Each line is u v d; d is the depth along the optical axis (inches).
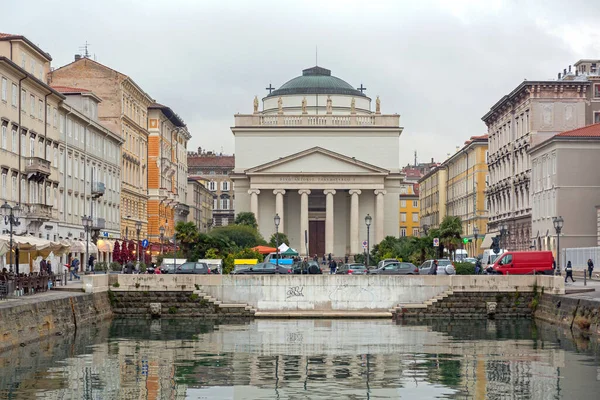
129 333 2266.2
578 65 4626.0
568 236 3833.7
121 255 3599.9
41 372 1592.0
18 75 3004.4
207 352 1899.6
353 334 2281.0
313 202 5959.6
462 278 2800.2
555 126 4247.0
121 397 1397.6
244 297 2795.3
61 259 3476.9
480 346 2005.4
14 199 2977.4
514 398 1400.1
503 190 4884.4
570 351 1888.5
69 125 3666.3
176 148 6082.7
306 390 1466.5
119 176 4557.1
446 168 7101.4
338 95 6186.0
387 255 4173.2
